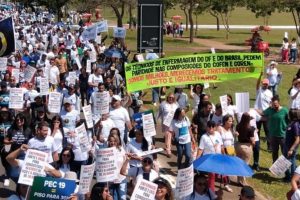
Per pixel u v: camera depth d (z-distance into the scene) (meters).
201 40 57.41
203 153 12.18
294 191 9.60
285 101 25.84
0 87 17.42
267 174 14.73
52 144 11.68
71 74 21.75
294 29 73.12
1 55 18.64
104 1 54.16
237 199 12.70
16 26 49.59
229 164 9.55
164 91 23.06
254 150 14.80
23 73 22.16
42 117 14.41
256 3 54.91
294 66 39.03
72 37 38.22
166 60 15.65
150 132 11.84
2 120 13.80
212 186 10.92
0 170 14.23
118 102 13.89
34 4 80.12
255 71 15.98
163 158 15.69
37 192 7.97
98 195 8.76
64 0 62.59
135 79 15.63
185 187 8.45
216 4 57.88
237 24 81.19
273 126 14.29
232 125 13.65
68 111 14.45
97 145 12.93
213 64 15.75
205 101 14.63
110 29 67.38
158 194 8.46
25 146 10.56
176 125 13.82
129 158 10.44
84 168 8.89
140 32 22.91
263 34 65.38
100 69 21.31
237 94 14.19
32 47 34.41
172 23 68.81
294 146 13.47
